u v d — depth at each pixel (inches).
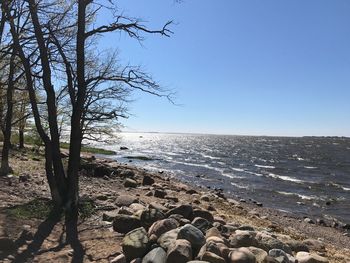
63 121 1059.9
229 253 317.4
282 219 965.8
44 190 544.1
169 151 4165.8
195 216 442.9
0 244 318.0
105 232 388.5
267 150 5007.4
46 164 455.2
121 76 462.0
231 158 3400.6
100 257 327.0
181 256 302.8
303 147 6018.7
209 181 1743.4
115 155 2876.5
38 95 1021.8
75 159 454.9
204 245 323.6
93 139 969.5
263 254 331.9
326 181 1988.2
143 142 6973.4
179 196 835.4
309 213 1177.4
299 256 374.3
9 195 485.7
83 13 453.7
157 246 330.6
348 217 1148.5
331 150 5231.3
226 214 714.8
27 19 486.6
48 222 404.8
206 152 4205.2
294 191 1611.7
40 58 461.7
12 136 1605.6
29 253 320.5
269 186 1699.1
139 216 405.7
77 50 456.1
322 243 628.4
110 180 882.8
